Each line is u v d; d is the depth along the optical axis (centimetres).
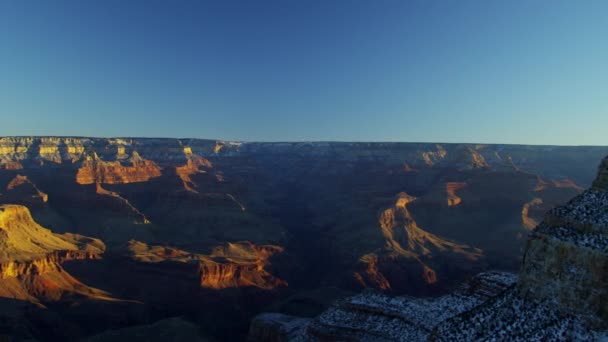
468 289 6806
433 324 5956
